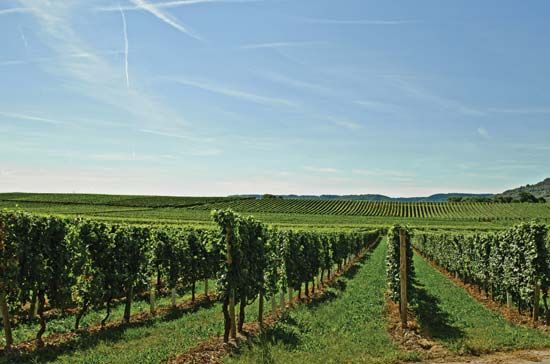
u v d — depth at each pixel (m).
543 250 17.73
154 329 16.33
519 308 19.56
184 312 20.30
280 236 22.41
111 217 84.94
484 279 24.50
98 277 16.84
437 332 15.71
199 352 13.12
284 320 17.75
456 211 141.25
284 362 12.11
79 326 17.36
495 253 22.22
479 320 17.92
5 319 13.69
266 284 18.31
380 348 13.72
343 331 15.85
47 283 15.10
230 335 15.38
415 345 14.09
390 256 21.98
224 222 14.99
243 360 12.24
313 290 26.48
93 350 13.28
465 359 12.88
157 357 12.52
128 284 18.14
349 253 43.47
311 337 14.91
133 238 19.27
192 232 24.70
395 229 20.95
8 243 14.12
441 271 38.38
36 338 14.98
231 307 14.97
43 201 118.94
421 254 57.69
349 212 136.00
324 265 30.72
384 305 21.22
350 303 21.59
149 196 141.62
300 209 136.12
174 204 125.94
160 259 22.97
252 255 16.45
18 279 14.31
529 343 14.34
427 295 24.50
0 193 137.50
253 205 137.88
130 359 12.31
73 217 17.73
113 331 16.19
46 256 15.34
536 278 17.64
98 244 17.53
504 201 184.88
